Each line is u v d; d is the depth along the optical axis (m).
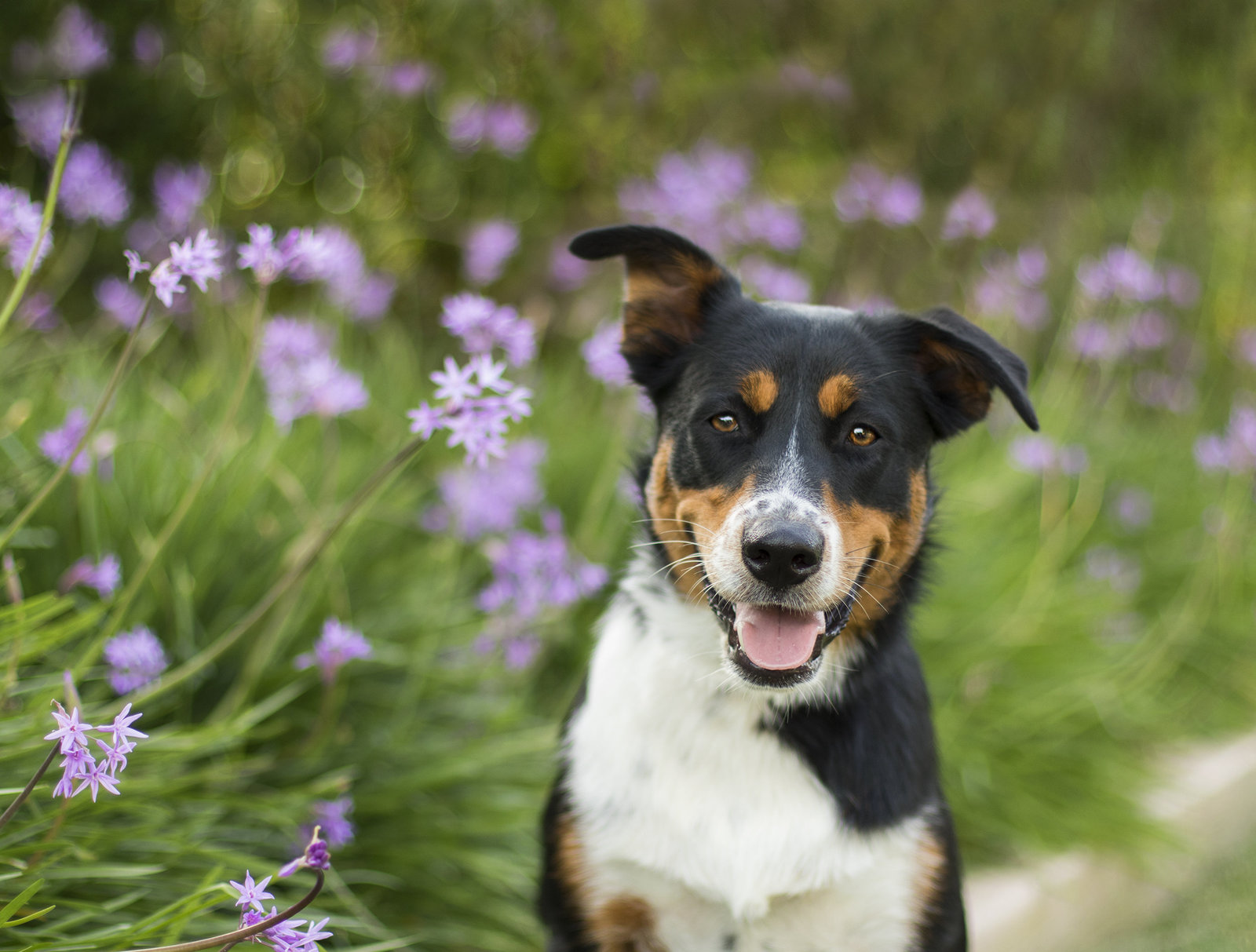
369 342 5.82
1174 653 5.32
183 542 3.32
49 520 3.27
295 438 4.16
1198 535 6.06
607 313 5.64
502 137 5.75
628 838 2.60
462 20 6.59
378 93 6.21
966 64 8.52
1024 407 2.54
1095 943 3.97
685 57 7.64
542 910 2.77
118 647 2.54
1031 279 5.85
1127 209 8.59
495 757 3.26
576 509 4.63
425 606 3.73
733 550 2.43
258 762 2.93
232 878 2.59
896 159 8.38
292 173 6.79
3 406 3.51
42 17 5.64
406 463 2.61
